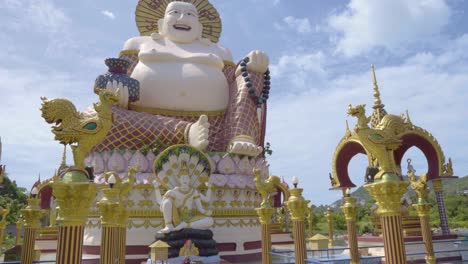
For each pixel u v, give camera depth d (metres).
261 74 25.14
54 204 27.72
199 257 16.14
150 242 18.36
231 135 22.75
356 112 9.48
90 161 20.31
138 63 24.62
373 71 22.08
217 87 24.23
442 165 19.14
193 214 17.70
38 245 25.27
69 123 8.25
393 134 9.39
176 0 30.14
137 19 29.23
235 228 19.95
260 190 14.32
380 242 20.08
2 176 13.16
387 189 8.90
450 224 42.69
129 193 18.86
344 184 20.83
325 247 18.27
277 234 28.23
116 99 8.88
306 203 12.80
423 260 17.09
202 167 19.20
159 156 18.30
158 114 23.27
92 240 18.84
